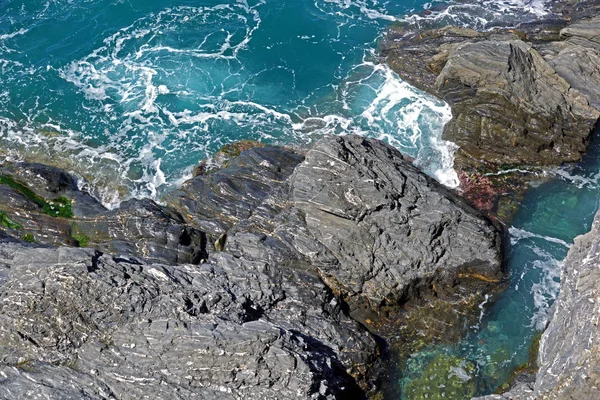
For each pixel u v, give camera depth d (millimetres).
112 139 41594
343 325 30625
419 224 32188
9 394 24656
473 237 32531
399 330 31562
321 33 49000
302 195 33094
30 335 26609
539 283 33344
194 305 27625
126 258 29984
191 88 45094
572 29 44469
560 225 36031
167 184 38719
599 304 25812
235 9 51156
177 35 48969
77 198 36281
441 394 29281
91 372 25781
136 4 51281
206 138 41562
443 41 46000
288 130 41844
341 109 43125
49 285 27094
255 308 29438
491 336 31328
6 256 30188
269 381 25625
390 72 45375
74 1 51531
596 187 37938
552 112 39125
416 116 42062
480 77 40000
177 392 25312
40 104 43906
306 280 31156
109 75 46062
